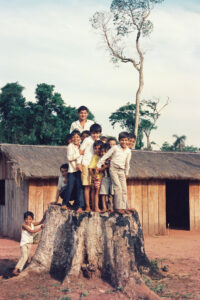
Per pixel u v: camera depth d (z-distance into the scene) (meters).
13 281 8.38
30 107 43.25
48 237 8.97
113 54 30.91
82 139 8.91
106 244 8.33
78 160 8.52
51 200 15.72
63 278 8.47
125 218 8.48
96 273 8.27
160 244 14.45
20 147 16.66
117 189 8.35
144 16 30.41
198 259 11.20
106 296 7.29
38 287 7.98
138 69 30.78
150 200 17.70
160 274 9.09
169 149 45.59
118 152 8.16
